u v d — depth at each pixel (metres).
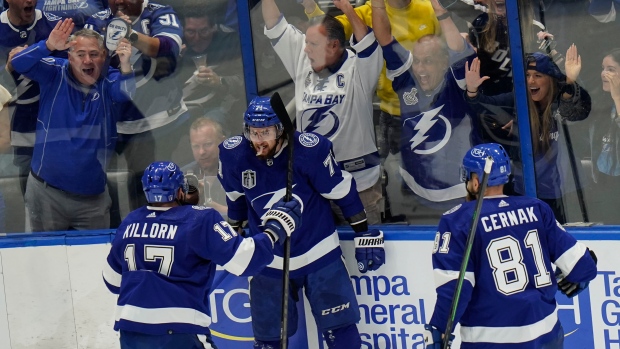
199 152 17.36
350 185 15.37
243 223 16.61
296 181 15.10
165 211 13.80
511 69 15.46
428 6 15.56
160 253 13.48
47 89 17.45
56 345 17.88
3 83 17.50
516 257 12.40
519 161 15.88
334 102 16.47
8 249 17.66
